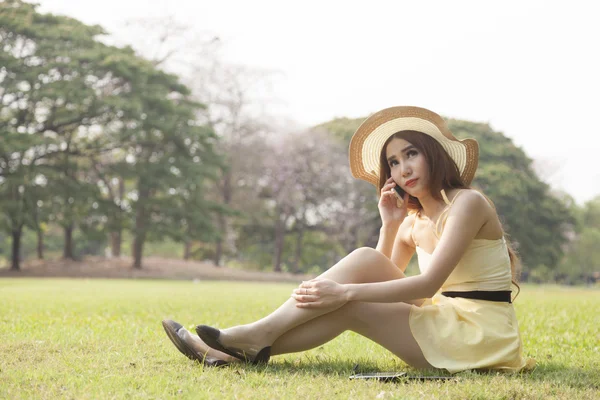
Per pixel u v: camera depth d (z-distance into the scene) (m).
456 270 3.31
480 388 2.71
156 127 32.41
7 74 30.47
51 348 3.93
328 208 39.94
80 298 10.56
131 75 31.75
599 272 61.25
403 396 2.61
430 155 3.33
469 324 3.23
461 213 3.19
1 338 4.45
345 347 4.29
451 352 3.18
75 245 55.00
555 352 4.19
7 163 30.47
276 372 3.16
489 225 3.25
